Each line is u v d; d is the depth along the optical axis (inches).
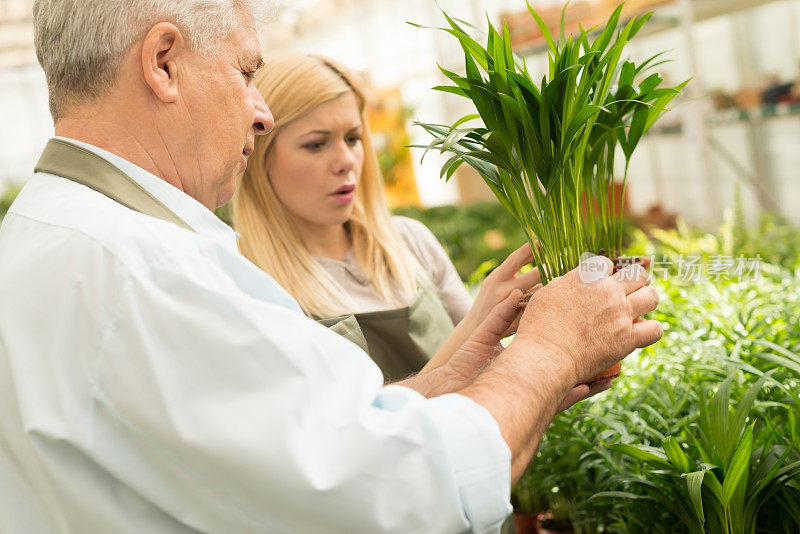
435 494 32.8
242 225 67.9
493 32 46.7
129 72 38.3
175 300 32.8
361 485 31.6
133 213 35.8
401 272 70.5
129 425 32.1
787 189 223.0
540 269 52.3
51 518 34.8
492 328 54.1
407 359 66.9
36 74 605.3
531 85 46.4
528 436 37.5
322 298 65.8
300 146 65.9
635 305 45.3
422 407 34.1
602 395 72.6
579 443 66.8
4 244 37.8
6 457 35.6
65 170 38.5
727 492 46.3
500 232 305.9
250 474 31.2
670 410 59.7
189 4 38.6
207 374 32.0
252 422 31.4
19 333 33.8
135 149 39.3
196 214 39.9
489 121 47.6
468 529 34.2
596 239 53.9
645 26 231.8
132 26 37.8
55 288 33.7
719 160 236.2
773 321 68.2
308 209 67.2
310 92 64.9
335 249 71.7
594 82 47.9
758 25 214.7
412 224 79.3
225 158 41.7
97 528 33.0
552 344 40.6
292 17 492.7
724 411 48.9
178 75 39.2
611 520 64.3
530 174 49.8
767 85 216.5
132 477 32.4
